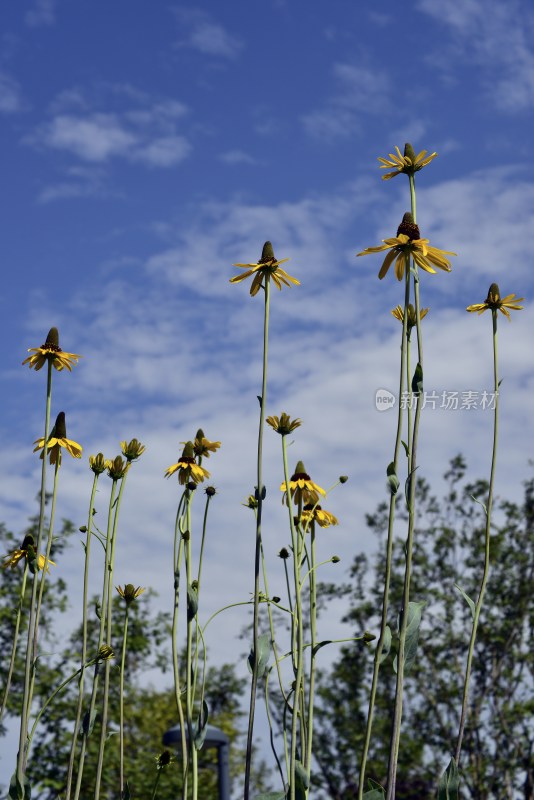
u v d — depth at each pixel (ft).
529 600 71.51
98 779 17.93
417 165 16.35
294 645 16.84
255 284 17.62
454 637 71.61
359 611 73.46
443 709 70.95
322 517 19.20
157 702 63.05
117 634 61.41
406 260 15.67
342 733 72.28
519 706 67.31
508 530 73.31
